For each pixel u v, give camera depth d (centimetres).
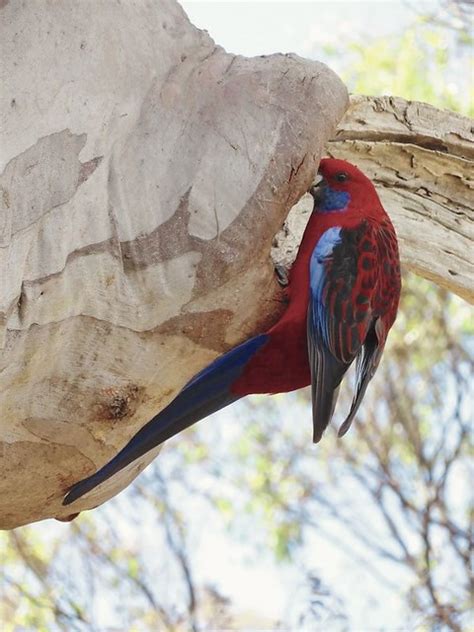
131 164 607
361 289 663
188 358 638
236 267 617
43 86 572
